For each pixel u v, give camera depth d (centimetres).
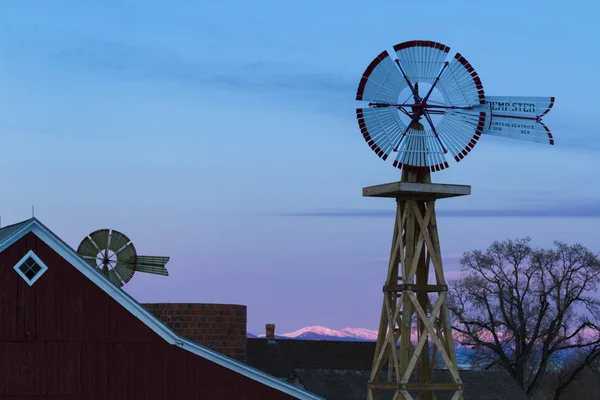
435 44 4897
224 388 4269
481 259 10444
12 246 4072
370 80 4884
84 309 4144
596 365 10469
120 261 5462
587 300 10225
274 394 4325
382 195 4872
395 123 4856
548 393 11644
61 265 4138
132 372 4175
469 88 4888
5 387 3994
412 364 4709
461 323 10450
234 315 5350
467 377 8531
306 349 9431
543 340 10500
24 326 4050
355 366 9338
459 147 4856
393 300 4941
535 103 4841
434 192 4759
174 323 5294
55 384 4066
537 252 10381
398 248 4894
